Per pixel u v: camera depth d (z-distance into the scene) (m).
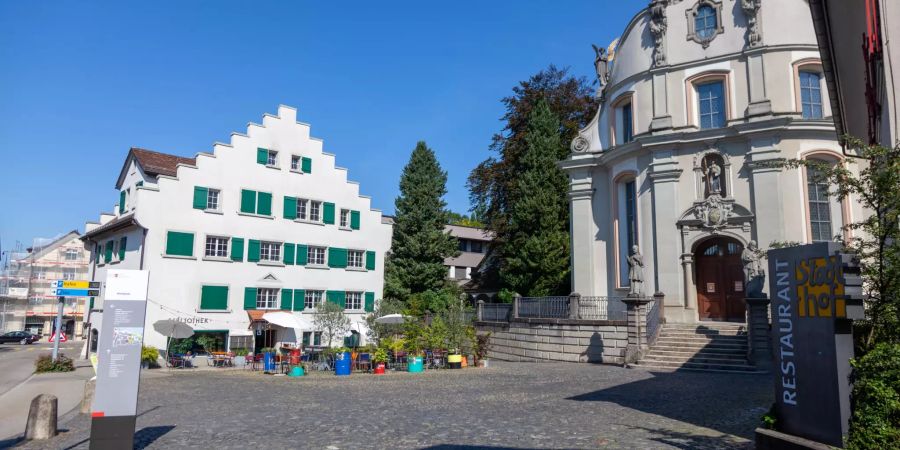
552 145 34.47
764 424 7.64
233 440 9.05
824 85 23.67
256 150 32.34
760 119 23.23
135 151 33.16
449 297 37.94
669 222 24.42
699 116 25.14
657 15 26.08
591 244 27.84
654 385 15.44
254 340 31.17
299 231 33.59
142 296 8.49
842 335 6.59
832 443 6.55
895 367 6.20
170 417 11.55
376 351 23.50
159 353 28.05
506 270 34.81
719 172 23.86
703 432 9.12
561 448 8.16
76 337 75.62
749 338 19.02
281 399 14.20
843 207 22.38
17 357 38.81
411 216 42.09
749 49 23.95
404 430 9.59
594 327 23.33
